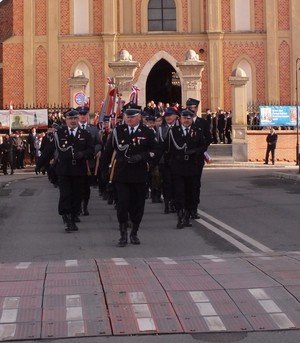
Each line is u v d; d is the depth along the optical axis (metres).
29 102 36.19
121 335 5.51
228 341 5.38
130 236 10.15
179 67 31.64
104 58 35.88
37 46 36.31
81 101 30.78
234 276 7.30
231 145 32.28
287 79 36.00
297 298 6.42
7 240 10.51
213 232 11.10
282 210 13.94
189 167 11.46
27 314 6.00
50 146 11.47
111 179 9.95
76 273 7.53
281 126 33.31
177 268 7.78
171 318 5.89
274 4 35.88
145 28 36.12
